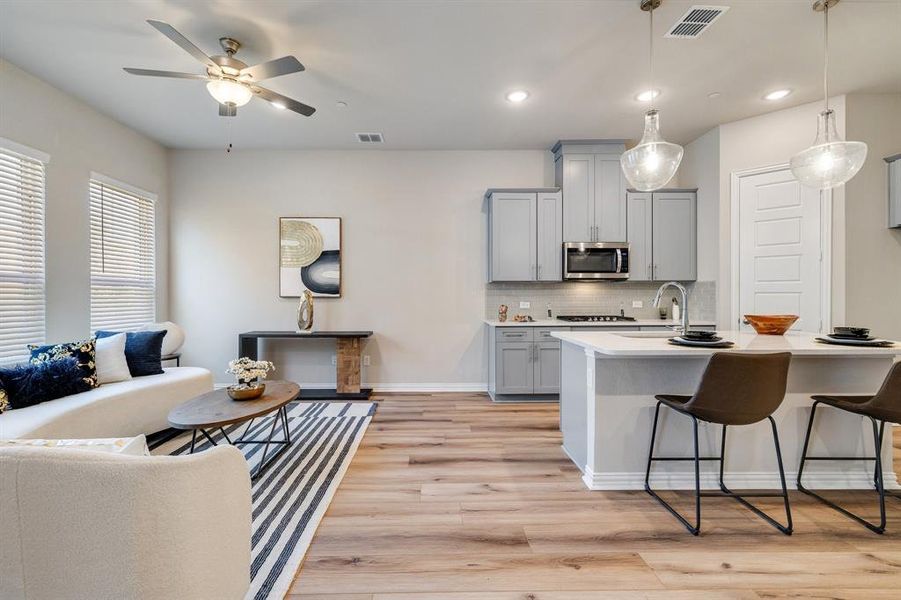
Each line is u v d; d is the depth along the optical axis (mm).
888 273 3469
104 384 2912
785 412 2328
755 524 1964
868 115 3436
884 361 2326
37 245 3119
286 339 4730
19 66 2949
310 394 4445
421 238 4773
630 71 3045
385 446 2984
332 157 4742
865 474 2318
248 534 1243
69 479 903
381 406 4090
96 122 3646
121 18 2439
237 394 2502
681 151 2475
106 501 907
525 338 4230
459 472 2543
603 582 1569
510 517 2027
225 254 4719
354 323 4770
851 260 3463
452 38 2639
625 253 4391
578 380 2607
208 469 1044
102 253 3752
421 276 4773
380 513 2061
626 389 2322
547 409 3992
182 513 973
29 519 914
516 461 2719
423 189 4770
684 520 1973
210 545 1054
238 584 1179
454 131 4184
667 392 2322
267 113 3738
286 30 2551
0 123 2857
